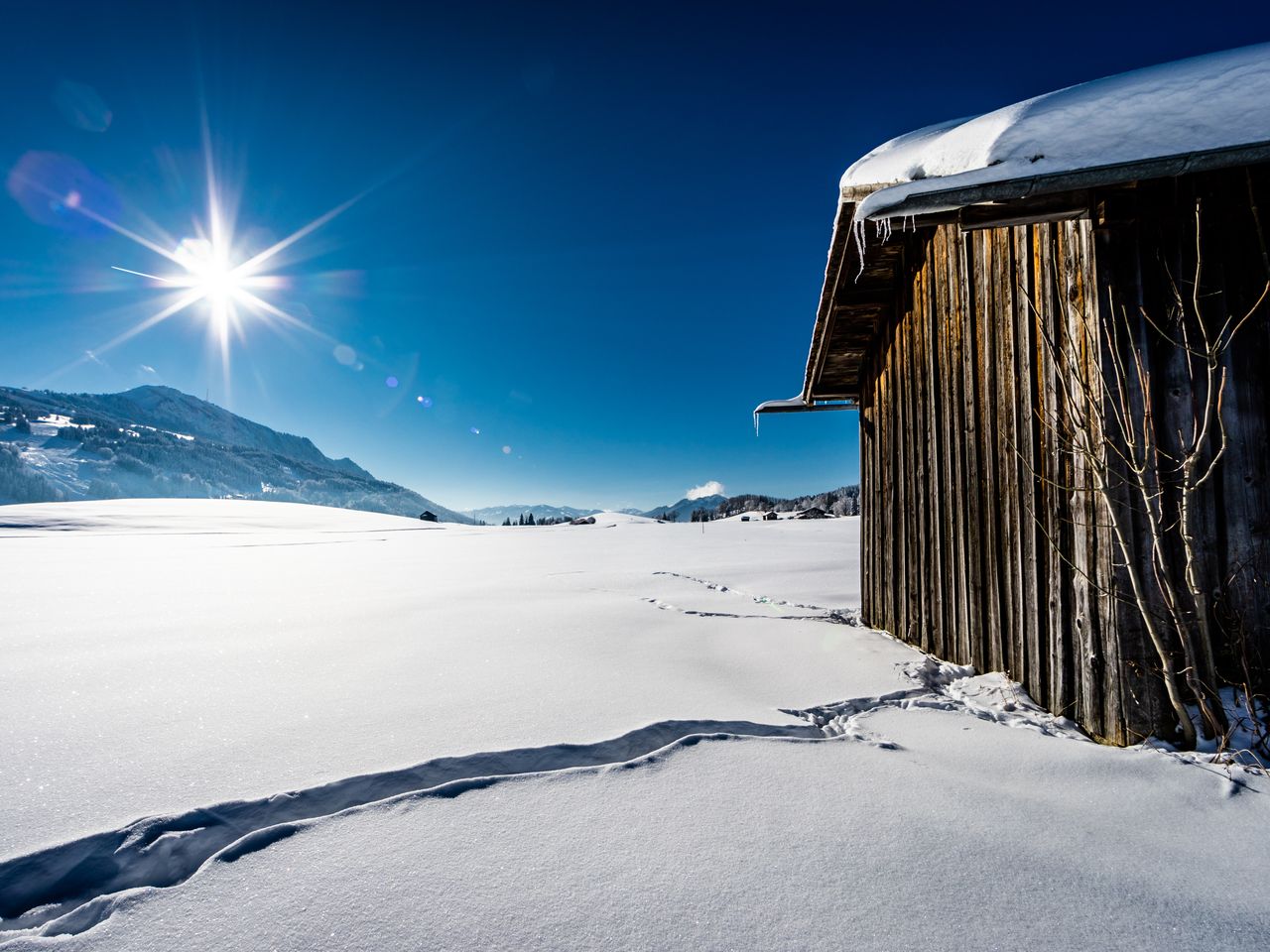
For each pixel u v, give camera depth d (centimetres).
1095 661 274
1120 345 267
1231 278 263
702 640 463
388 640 464
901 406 500
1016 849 177
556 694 321
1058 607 298
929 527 445
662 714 287
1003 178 238
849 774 225
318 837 183
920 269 455
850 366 643
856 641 458
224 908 153
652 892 158
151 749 249
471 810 199
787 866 169
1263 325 262
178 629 516
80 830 185
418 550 1722
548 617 565
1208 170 229
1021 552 328
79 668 381
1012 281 336
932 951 138
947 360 414
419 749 246
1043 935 143
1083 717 280
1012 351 336
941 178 248
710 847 178
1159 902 155
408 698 315
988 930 145
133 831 185
